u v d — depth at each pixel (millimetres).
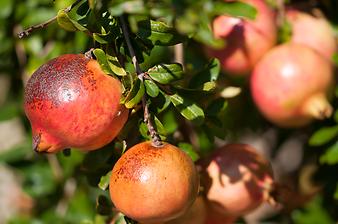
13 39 1293
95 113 888
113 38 943
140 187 882
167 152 894
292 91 1138
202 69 1026
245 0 1162
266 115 1180
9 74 1354
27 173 1355
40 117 889
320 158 1195
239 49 1148
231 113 1274
